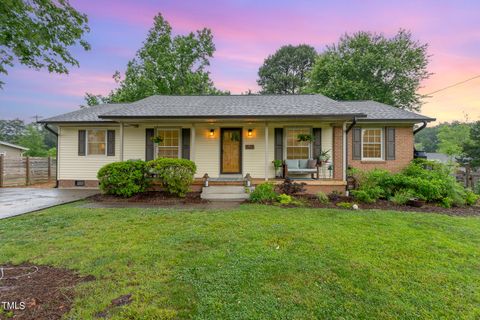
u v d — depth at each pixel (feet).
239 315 6.75
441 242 12.66
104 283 8.32
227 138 33.65
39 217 17.39
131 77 62.69
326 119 27.76
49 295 7.55
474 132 74.28
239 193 26.86
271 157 32.99
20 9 13.30
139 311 6.82
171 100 36.58
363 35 66.59
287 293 7.87
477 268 9.85
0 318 6.43
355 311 7.02
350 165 33.24
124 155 34.37
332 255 10.89
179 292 7.82
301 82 107.76
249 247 11.79
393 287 8.32
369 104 38.52
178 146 33.91
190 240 12.71
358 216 18.30
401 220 17.20
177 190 26.32
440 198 23.49
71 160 35.09
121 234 13.67
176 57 65.62
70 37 16.12
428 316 6.89
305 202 23.67
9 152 68.44
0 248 11.43
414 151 34.96
